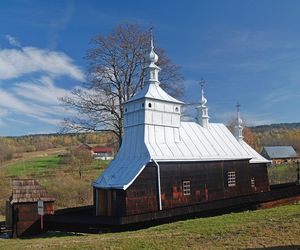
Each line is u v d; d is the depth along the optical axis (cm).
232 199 3075
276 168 7100
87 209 3042
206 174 3155
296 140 15112
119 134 4053
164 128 3122
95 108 4050
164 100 3125
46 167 6812
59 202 4244
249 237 1678
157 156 2828
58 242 2002
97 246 1755
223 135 3697
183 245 1648
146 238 1850
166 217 2583
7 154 9150
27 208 2681
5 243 2189
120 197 2638
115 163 3000
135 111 3094
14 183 2769
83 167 6625
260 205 3175
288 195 3656
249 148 3938
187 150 3116
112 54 4031
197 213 2784
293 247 1479
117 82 4069
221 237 1725
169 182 2852
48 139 13262
